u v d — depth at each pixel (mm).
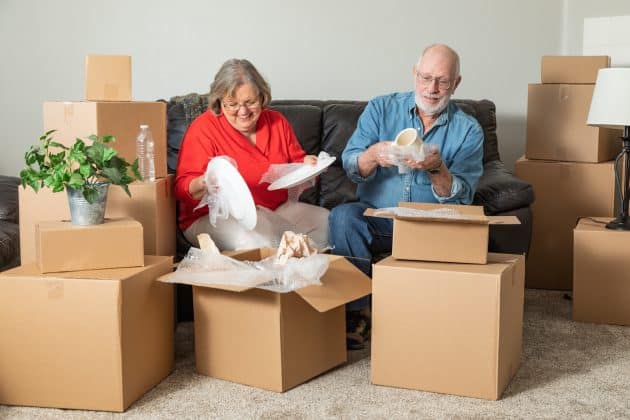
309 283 2379
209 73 4332
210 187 2793
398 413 2281
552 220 3668
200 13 4305
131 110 2781
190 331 3016
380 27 4219
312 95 4305
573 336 2996
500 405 2336
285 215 3092
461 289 2344
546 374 2590
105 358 2252
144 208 2740
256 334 2422
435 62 2906
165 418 2244
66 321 2256
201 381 2516
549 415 2271
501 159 4262
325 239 3066
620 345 2889
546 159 3684
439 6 4184
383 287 2428
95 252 2334
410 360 2434
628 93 3152
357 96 4281
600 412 2293
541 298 3547
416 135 2709
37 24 4402
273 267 2525
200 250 2586
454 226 2434
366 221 2961
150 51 4363
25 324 2279
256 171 3029
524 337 2977
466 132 3041
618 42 3971
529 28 4148
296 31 4266
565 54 4129
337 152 3711
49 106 2742
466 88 4238
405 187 2998
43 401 2309
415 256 2469
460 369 2385
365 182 3059
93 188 2350
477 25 4180
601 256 3129
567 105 3609
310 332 2498
